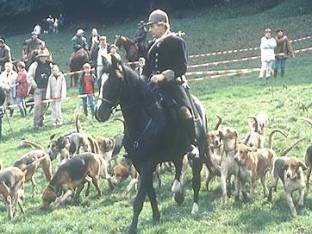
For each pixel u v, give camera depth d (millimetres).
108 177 13664
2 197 12469
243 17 45969
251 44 38156
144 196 10336
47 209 12875
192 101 11023
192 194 12766
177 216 11477
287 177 11117
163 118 10352
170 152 10594
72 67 26797
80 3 59062
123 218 11828
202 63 34094
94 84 23797
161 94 10461
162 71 10562
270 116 18359
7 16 61062
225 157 11844
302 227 10484
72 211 12602
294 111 18734
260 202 11875
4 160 17234
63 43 47938
